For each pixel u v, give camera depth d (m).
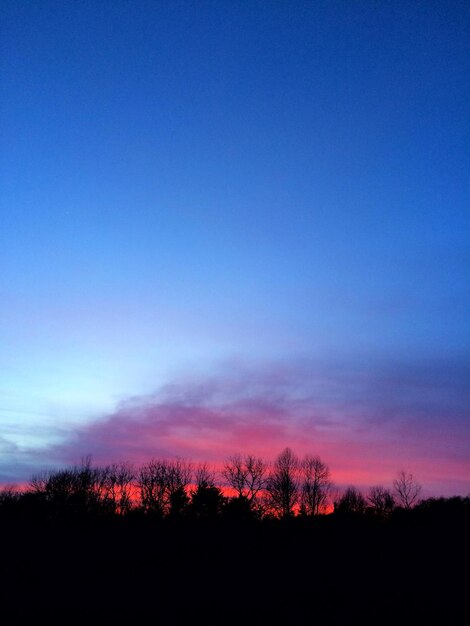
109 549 56.59
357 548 57.31
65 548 55.97
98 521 71.56
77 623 31.61
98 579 43.47
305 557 53.25
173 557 53.59
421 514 77.69
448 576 43.94
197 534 66.12
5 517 68.62
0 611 33.22
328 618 32.97
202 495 77.19
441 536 61.94
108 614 33.62
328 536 64.62
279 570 47.41
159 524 71.19
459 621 32.22
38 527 65.94
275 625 31.94
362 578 43.91
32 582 41.34
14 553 52.28
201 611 34.59
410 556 52.44
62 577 43.66
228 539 63.00
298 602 36.72
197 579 43.97
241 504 76.56
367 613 34.09
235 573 46.28
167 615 33.66
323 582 42.62
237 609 35.12
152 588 40.72
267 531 68.44
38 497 73.50
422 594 38.47
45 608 34.34
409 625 31.70
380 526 70.50
